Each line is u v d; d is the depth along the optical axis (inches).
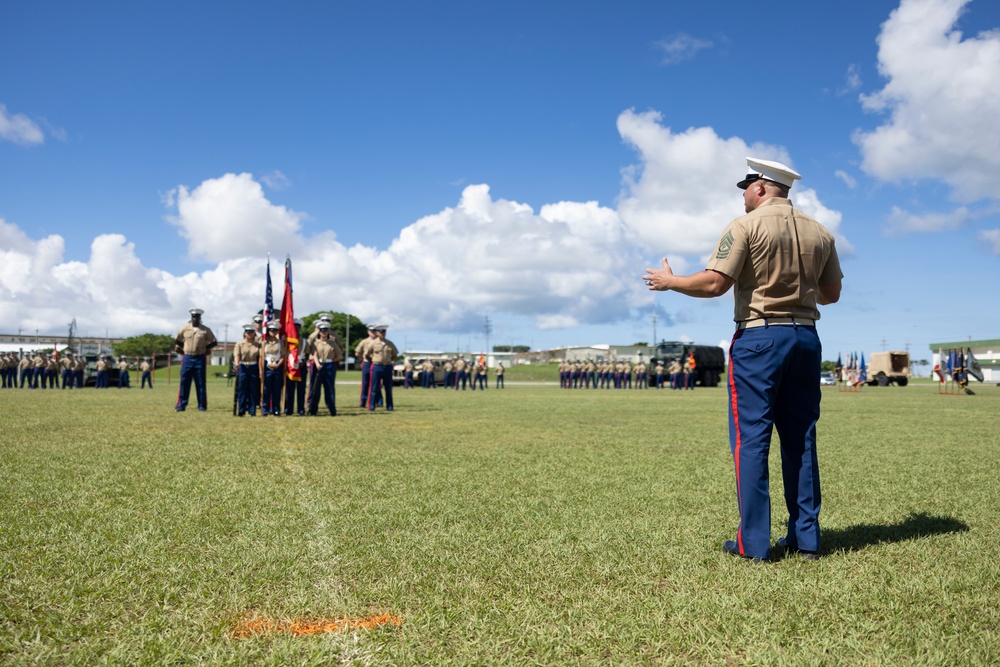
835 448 380.2
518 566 152.5
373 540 174.2
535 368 4045.3
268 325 631.2
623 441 410.3
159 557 156.6
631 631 115.6
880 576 145.6
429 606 126.6
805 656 105.4
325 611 125.0
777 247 169.3
